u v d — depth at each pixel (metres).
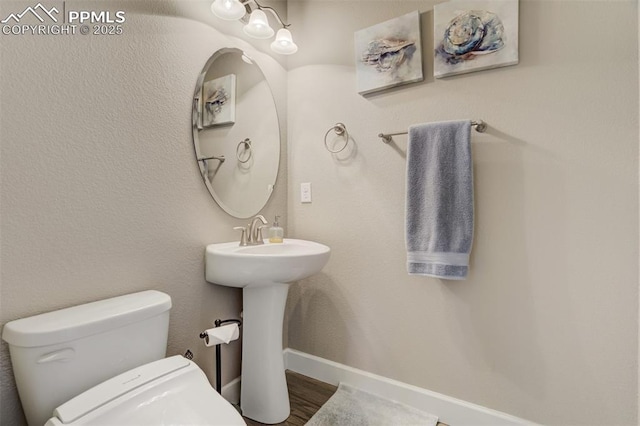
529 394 1.25
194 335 1.35
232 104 1.53
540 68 1.20
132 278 1.13
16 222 0.86
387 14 1.53
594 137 1.12
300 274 1.28
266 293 1.36
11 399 0.86
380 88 1.53
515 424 1.27
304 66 1.81
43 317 0.88
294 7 1.85
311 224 1.79
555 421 1.21
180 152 1.29
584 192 1.14
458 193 1.29
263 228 1.70
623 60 1.08
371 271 1.60
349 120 1.65
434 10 1.37
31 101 0.88
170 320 1.26
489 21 1.26
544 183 1.21
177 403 0.82
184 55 1.31
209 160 1.41
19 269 0.87
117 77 1.08
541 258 1.22
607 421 1.12
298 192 1.84
